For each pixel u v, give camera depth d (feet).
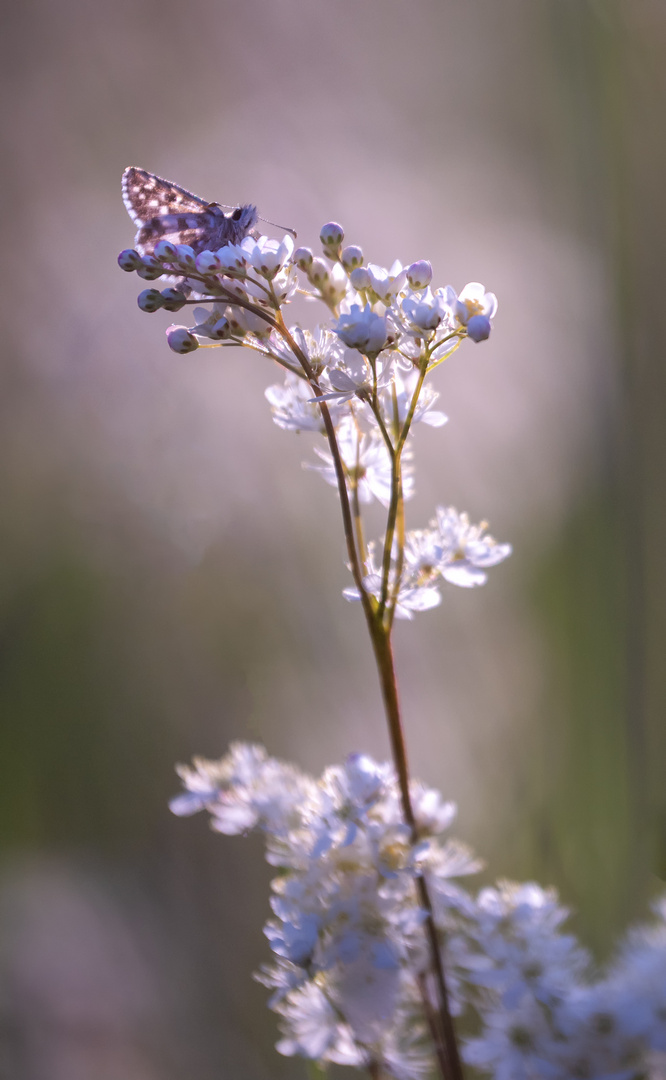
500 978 1.67
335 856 1.66
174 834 2.31
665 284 2.24
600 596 2.12
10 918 2.14
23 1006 2.08
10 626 2.41
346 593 1.68
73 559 2.50
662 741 2.06
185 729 2.39
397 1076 1.66
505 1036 1.67
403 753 1.66
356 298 1.67
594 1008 1.66
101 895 2.20
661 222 2.25
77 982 2.10
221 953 2.16
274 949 1.64
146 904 2.22
